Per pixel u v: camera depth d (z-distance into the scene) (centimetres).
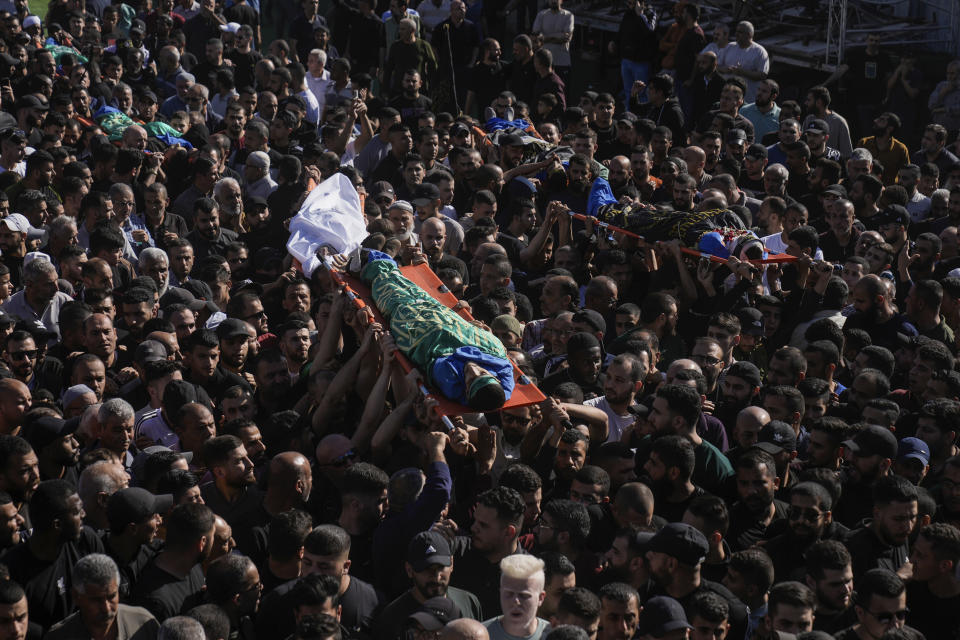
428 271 1385
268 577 928
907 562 1009
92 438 1089
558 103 2502
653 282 1591
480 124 2405
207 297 1503
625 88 2816
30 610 883
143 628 839
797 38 2916
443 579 846
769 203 1789
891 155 2245
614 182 1872
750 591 921
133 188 1773
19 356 1233
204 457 1031
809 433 1206
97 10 3188
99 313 1306
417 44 2658
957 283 1552
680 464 1027
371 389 1216
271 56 2589
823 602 911
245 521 993
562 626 754
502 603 803
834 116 2277
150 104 2262
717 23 2909
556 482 1096
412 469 981
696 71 2562
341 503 1049
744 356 1447
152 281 1442
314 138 2158
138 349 1254
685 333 1546
